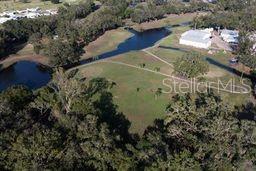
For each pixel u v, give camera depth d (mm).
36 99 126125
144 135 123062
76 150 91688
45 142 88875
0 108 108500
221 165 89875
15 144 87625
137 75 179625
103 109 145000
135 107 148125
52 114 118375
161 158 89938
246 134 100062
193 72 170625
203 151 93438
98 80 172500
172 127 106312
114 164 90250
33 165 84312
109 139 96000
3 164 87062
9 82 182125
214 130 98188
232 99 155500
